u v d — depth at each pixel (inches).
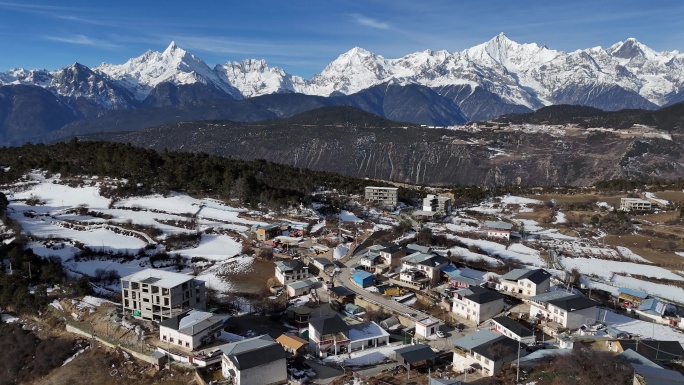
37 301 4448.8
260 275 5570.9
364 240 6540.4
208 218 7293.3
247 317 4431.6
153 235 6604.3
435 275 5191.9
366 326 4050.2
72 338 4035.4
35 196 7859.3
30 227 6609.3
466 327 4170.8
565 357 3284.9
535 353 3447.3
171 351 3599.9
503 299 4439.0
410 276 5123.0
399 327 4229.8
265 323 4323.3
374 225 7396.7
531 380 3132.4
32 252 5526.6
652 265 6038.4
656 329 4133.9
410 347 3612.2
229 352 3319.4
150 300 4151.1
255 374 3186.5
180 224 7052.2
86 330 4045.3
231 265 5831.7
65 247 5989.2
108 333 3971.5
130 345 3767.2
